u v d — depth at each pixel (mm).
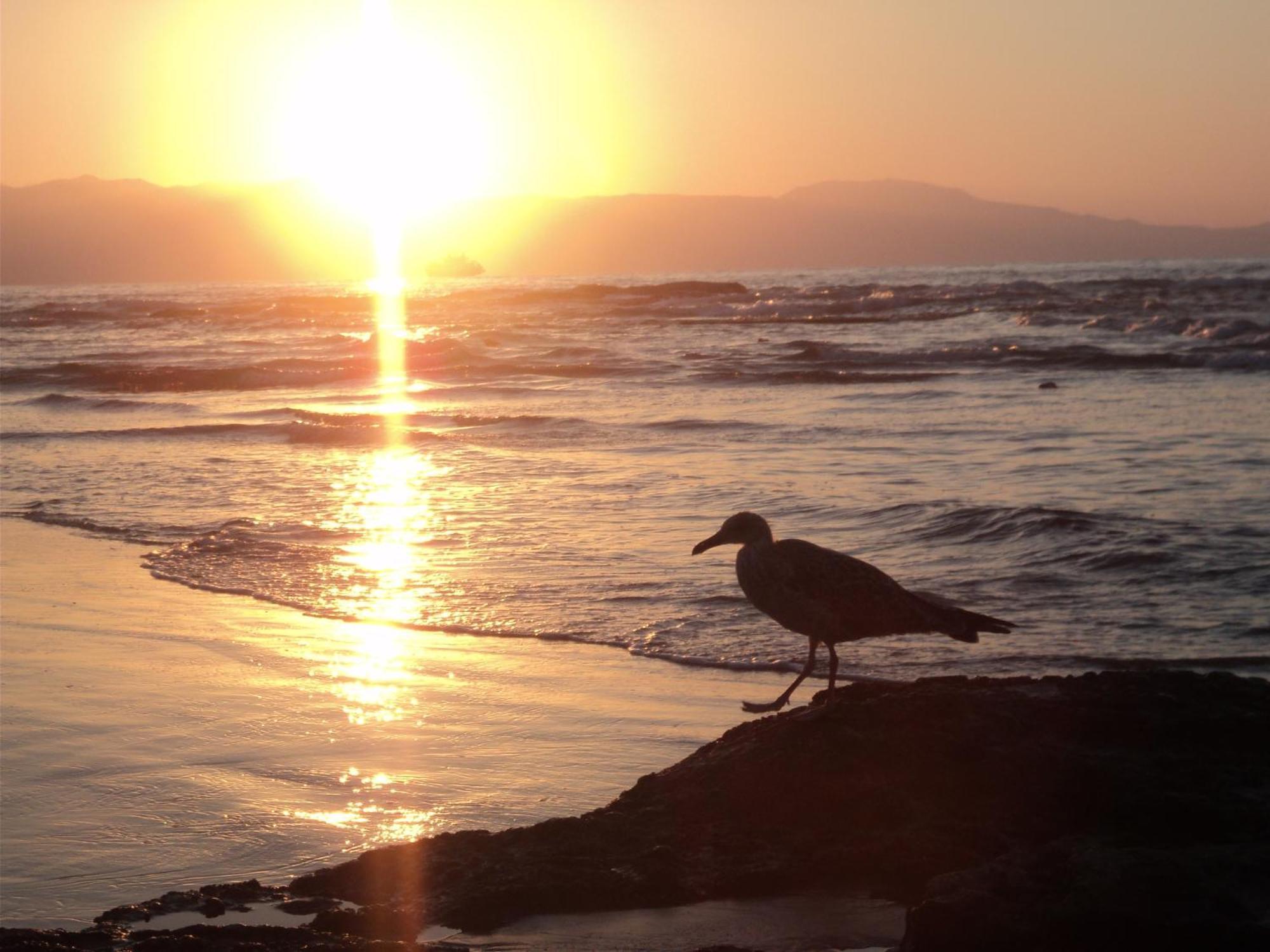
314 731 8938
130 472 21922
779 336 57812
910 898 6078
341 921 5949
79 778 8023
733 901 6109
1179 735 7141
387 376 41781
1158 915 5211
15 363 49094
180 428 27391
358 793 7773
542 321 74188
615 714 9289
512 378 40094
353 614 12336
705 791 6914
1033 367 38250
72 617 12344
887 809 6648
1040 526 14727
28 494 19984
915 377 36312
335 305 99000
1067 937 5242
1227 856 5648
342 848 6973
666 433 25812
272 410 31516
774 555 7363
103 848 6980
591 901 6090
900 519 15938
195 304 116062
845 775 6820
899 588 7223
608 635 11461
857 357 43594
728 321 69438
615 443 24547
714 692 9852
